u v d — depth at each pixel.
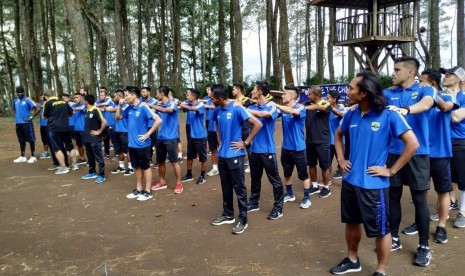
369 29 13.20
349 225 3.48
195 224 5.07
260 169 5.39
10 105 36.34
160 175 6.91
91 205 6.05
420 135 3.77
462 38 14.79
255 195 5.55
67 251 4.31
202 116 7.17
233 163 4.68
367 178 3.12
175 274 3.70
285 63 14.86
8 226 5.20
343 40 14.10
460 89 4.68
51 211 5.81
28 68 23.25
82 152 9.57
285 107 5.22
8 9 30.39
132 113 6.16
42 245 4.50
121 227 5.04
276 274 3.63
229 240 4.50
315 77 21.61
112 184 7.36
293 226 4.89
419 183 3.73
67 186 7.28
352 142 3.28
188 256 4.10
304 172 5.54
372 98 3.03
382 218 3.14
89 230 4.96
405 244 4.21
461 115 4.38
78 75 12.34
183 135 13.93
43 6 24.05
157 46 31.61
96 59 29.92
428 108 3.60
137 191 6.43
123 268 3.86
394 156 3.88
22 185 7.45
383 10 14.47
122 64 20.41
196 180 7.54
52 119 8.27
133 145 6.18
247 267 3.80
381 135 3.09
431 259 3.82
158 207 5.85
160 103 6.86
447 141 4.15
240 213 4.77
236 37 17.52
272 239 4.49
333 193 6.34
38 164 9.48
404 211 5.31
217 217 5.31
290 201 5.96
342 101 11.04
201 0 29.20
